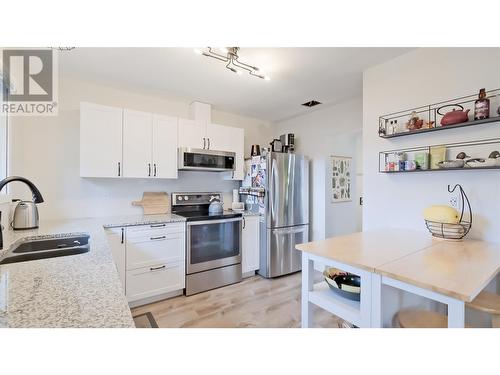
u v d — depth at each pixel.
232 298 2.55
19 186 2.20
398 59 2.08
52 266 1.00
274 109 3.51
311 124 3.67
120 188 2.83
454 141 1.76
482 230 1.63
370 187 2.27
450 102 1.79
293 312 2.25
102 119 2.43
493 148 1.59
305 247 1.46
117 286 0.81
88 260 1.09
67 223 2.22
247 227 3.13
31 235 1.60
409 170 1.88
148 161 2.69
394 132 2.00
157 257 2.44
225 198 3.64
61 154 2.49
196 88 2.76
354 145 3.96
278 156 3.23
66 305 0.67
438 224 1.65
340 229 3.72
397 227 2.08
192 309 2.31
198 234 2.68
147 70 2.33
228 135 3.32
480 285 0.93
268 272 3.11
